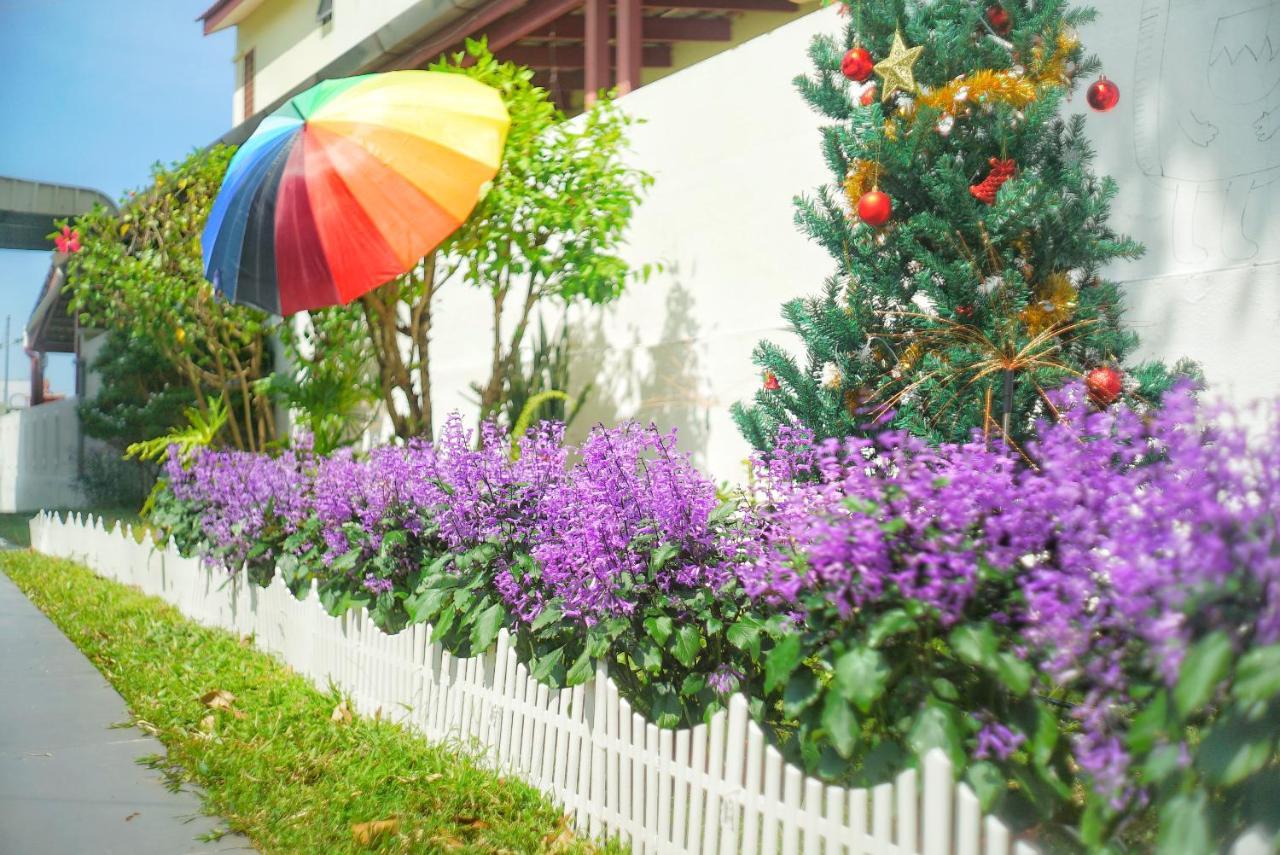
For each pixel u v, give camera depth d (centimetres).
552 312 1012
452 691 537
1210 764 255
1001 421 485
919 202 522
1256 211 514
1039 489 323
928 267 507
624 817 412
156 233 1218
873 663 317
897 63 503
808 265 751
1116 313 515
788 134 771
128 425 1789
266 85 2086
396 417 964
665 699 431
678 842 383
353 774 488
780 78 779
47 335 2566
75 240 1228
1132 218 562
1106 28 573
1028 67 505
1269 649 242
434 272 949
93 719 614
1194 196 538
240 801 464
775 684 351
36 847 424
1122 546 279
